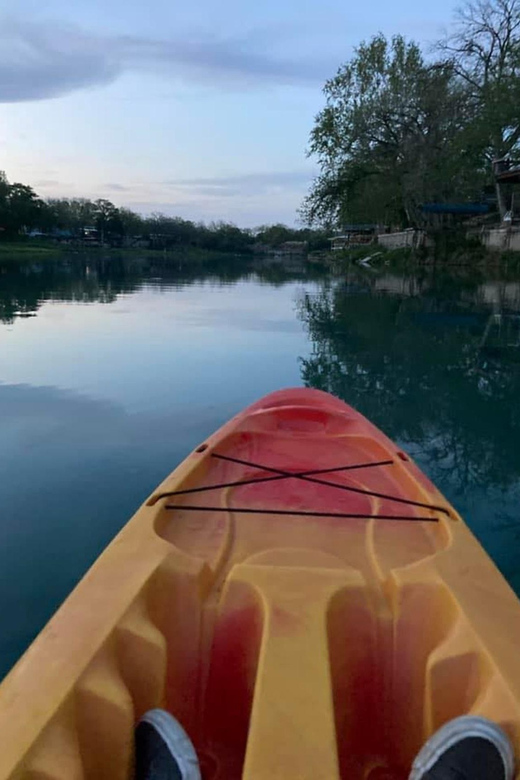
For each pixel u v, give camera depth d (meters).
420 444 4.85
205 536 2.29
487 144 25.81
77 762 1.27
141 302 14.23
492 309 12.91
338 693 1.66
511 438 4.99
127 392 6.00
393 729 1.68
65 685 1.39
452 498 3.85
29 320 10.60
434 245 29.30
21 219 61.69
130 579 1.81
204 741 1.67
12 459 4.23
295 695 1.38
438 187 28.23
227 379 6.63
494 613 1.71
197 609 1.81
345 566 2.04
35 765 1.21
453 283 19.88
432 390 6.39
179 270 31.45
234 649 1.74
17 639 2.47
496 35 27.39
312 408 3.79
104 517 3.44
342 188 31.61
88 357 7.56
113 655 1.55
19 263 33.66
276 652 1.49
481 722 1.34
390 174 29.31
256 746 1.27
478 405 5.89
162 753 1.35
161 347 8.31
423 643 1.75
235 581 1.83
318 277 25.39
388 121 28.45
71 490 3.78
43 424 4.97
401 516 2.47
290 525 2.41
